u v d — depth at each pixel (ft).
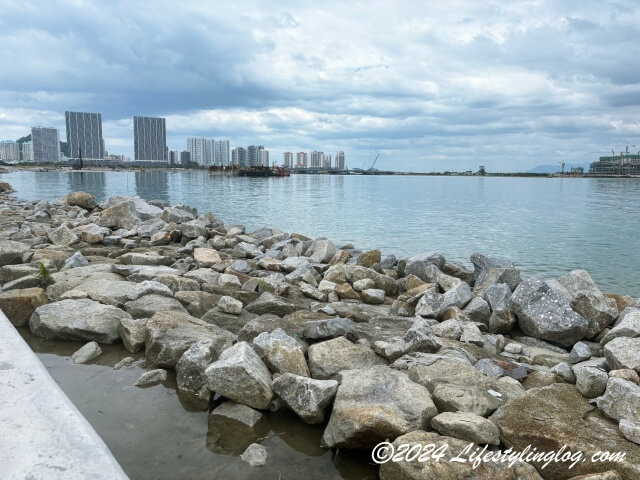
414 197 167.94
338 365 19.89
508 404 16.51
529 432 14.88
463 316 28.53
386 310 32.35
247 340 22.82
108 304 25.93
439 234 76.07
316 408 16.24
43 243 48.67
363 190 213.46
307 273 37.50
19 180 236.63
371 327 26.03
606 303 28.40
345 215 102.12
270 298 28.60
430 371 19.19
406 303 31.78
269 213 103.55
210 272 35.86
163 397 17.84
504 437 15.14
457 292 30.83
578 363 22.88
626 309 27.96
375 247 64.49
